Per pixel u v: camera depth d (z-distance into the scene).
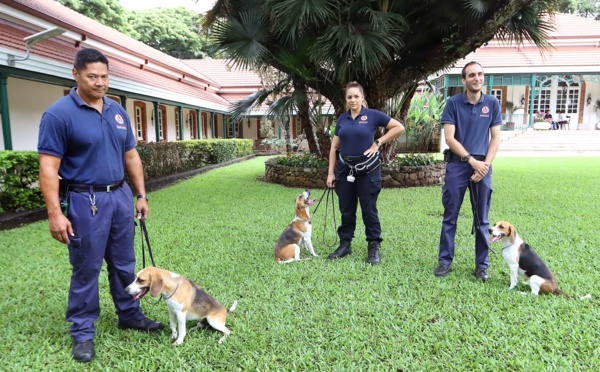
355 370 2.14
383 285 3.26
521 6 6.93
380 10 7.61
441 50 8.04
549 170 11.09
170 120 18.39
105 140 2.27
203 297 2.44
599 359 2.14
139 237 4.87
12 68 7.60
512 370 2.11
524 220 5.41
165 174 11.61
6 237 4.91
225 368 2.21
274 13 6.94
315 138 11.41
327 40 6.83
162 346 2.39
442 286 3.19
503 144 19.33
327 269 3.66
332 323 2.64
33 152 6.91
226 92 24.50
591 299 2.89
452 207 3.43
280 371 2.15
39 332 2.57
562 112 24.03
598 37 23.03
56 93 11.13
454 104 3.33
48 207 2.09
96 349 2.38
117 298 2.52
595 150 18.50
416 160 9.49
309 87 9.54
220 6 8.91
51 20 9.95
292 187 9.27
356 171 3.70
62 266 3.84
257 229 5.25
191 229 5.30
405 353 2.28
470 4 6.85
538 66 20.42
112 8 25.61
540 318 2.61
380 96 8.73
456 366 2.15
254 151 23.34
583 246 4.18
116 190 2.36
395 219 5.68
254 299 3.03
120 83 11.34
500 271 3.58
